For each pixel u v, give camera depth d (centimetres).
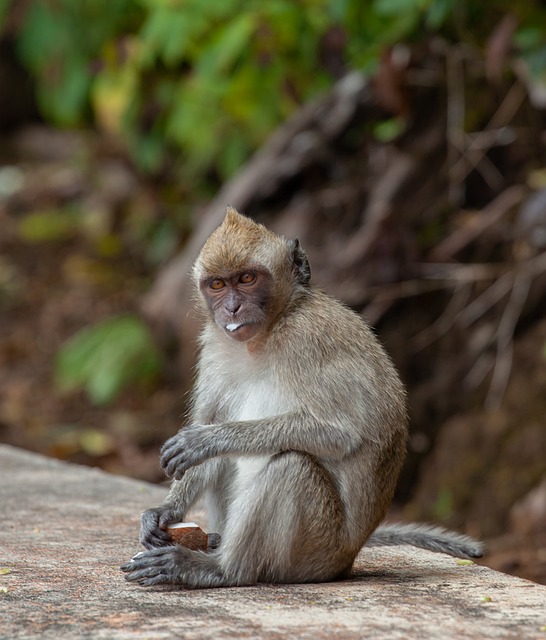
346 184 1611
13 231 2428
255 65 1633
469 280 1484
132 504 984
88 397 1889
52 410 1862
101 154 2391
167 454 720
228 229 782
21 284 2256
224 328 757
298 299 769
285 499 709
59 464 1198
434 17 1374
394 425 754
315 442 720
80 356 1903
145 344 1873
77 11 2166
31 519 917
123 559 776
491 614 628
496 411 1405
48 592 681
